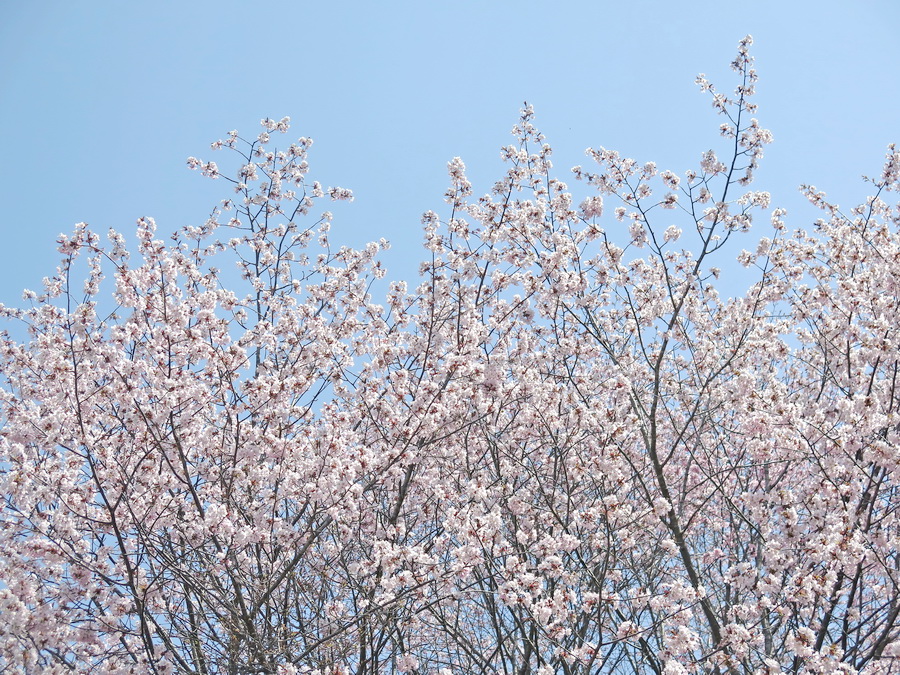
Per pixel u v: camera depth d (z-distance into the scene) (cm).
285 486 840
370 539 918
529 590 738
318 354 967
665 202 991
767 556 803
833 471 849
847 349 988
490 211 1030
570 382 1032
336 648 793
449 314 1031
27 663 682
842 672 683
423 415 875
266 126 1303
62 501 764
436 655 959
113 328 855
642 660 925
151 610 786
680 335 1129
